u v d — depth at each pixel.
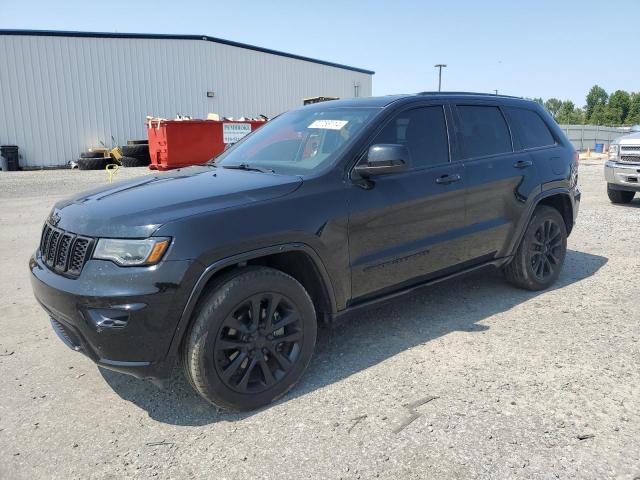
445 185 4.11
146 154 22.75
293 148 4.01
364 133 3.75
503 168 4.61
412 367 3.61
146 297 2.74
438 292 5.20
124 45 24.91
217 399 3.00
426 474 2.52
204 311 2.92
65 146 24.14
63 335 3.21
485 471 2.53
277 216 3.15
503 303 4.84
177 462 2.69
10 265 6.53
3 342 4.20
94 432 2.97
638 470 2.52
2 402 3.30
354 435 2.86
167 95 26.30
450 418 2.98
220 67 27.75
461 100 4.55
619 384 3.31
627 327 4.21
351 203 3.51
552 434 2.81
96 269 2.80
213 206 3.02
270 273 3.14
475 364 3.63
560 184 5.18
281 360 3.23
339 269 3.47
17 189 14.47
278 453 2.73
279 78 30.41
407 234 3.88
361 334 4.20
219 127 19.33
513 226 4.75
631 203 10.98
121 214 2.91
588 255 6.53
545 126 5.35
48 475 2.61
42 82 23.33
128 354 2.81
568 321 4.37
